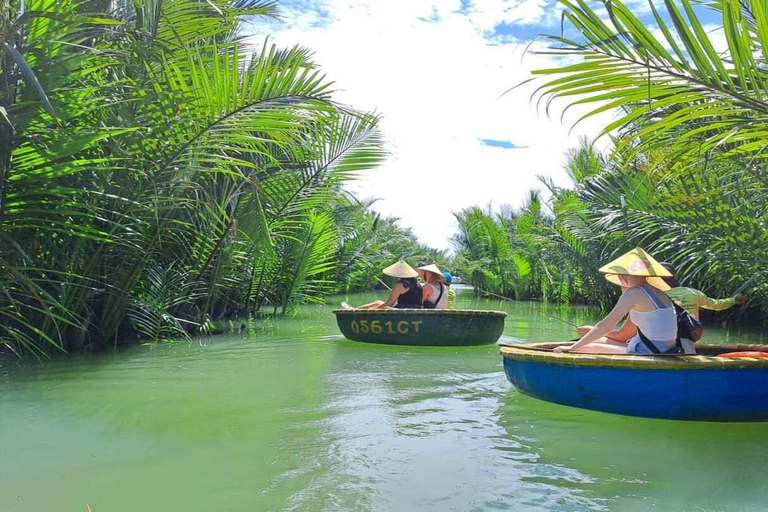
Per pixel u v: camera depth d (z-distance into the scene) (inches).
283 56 325.4
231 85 274.5
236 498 122.3
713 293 474.9
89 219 266.1
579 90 143.9
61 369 260.2
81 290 289.1
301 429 170.2
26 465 141.3
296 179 441.4
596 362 184.4
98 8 266.7
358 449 152.9
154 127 265.7
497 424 176.1
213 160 289.6
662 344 193.6
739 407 171.9
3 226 217.0
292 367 270.4
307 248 556.7
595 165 604.1
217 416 184.1
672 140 172.9
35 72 199.2
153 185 283.0
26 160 207.5
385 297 977.5
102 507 118.2
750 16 170.4
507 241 1029.8
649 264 195.6
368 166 449.4
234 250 414.9
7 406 195.2
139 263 310.0
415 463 142.7
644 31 129.5
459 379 244.1
